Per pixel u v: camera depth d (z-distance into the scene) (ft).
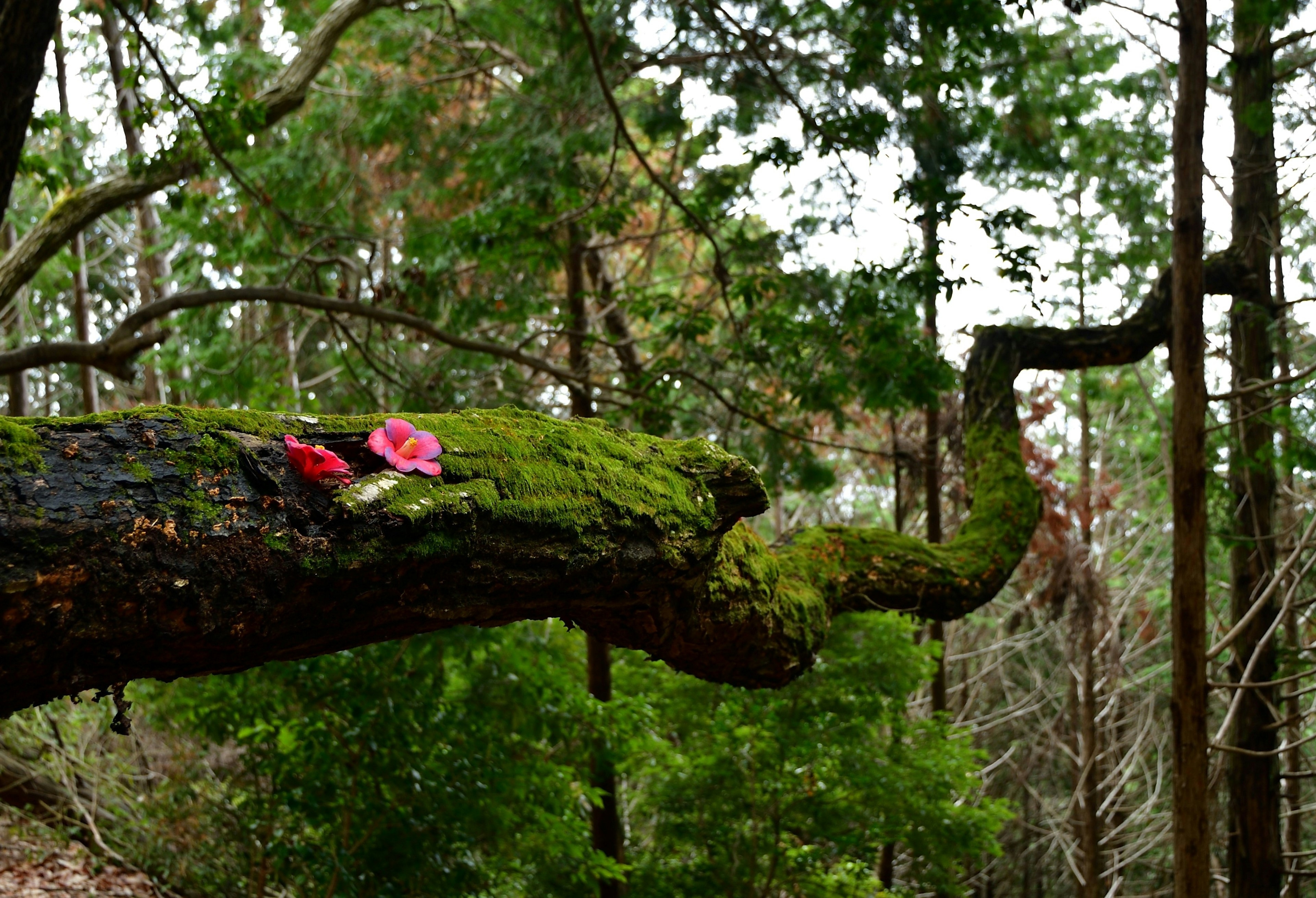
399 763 16.33
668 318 34.53
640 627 5.75
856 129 20.01
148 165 17.76
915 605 10.16
